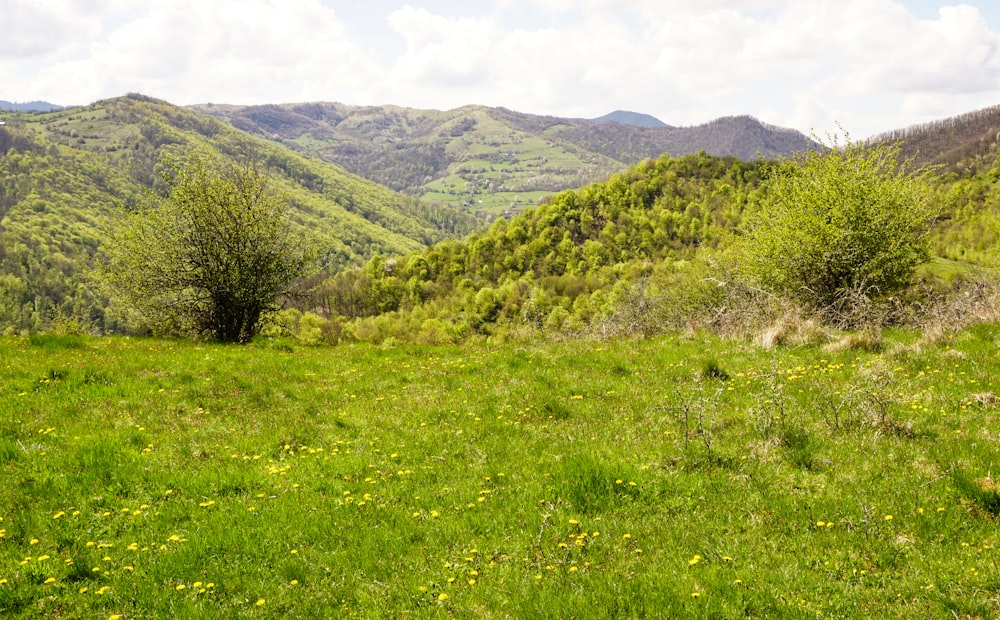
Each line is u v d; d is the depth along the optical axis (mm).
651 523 7703
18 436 11430
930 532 6953
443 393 14109
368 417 12555
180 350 20703
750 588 6223
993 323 15750
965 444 8922
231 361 18203
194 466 10125
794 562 6637
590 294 150500
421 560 7242
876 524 7195
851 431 9820
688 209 185875
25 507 8727
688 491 8367
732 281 25016
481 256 194875
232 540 7719
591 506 8219
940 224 99312
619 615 5961
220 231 28703
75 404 13414
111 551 7707
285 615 6367
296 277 31000
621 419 11555
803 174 32094
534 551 7324
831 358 14391
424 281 191125
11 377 15328
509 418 12148
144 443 11188
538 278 176625
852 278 27375
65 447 10812
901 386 11625
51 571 7172
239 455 10648
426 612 6289
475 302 156750
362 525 8047
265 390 14789
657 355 15812
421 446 10867
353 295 188875
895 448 9078
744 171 199500
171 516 8508
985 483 7746
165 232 28922
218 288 28750
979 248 86875
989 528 6930
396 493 9016
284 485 9375
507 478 9258
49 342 20391
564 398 13039
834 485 8203
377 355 19312
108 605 6645
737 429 10430
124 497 9125
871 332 15562
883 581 6180
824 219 28938
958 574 6117
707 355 15469
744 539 7199
